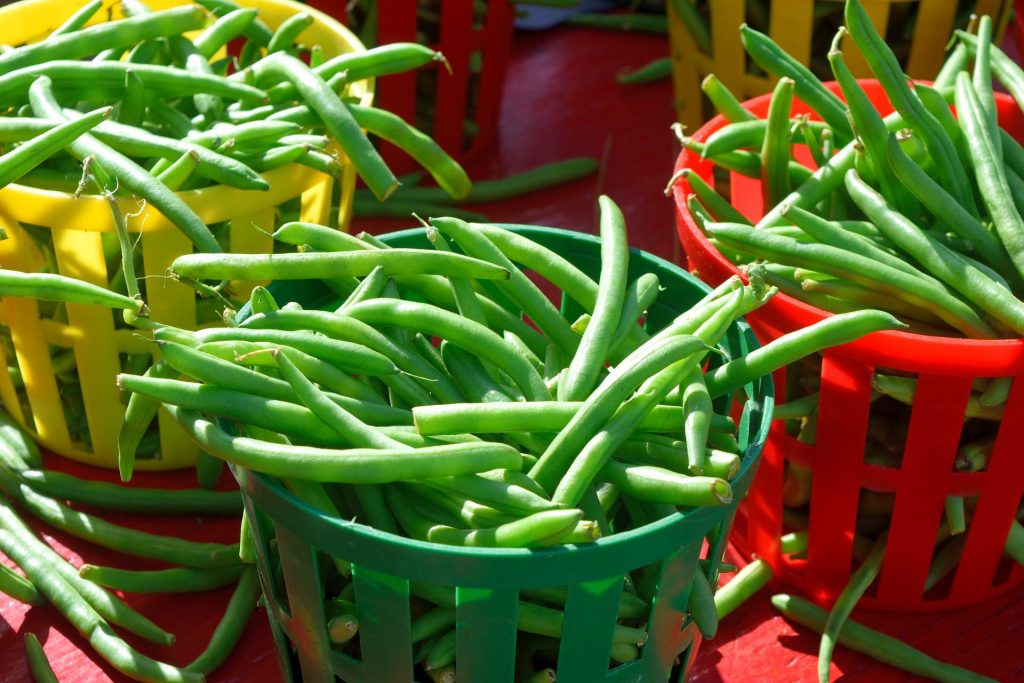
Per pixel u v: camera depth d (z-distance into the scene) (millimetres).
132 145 1431
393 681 1105
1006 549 1432
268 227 1492
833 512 1398
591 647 1062
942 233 1391
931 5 2008
